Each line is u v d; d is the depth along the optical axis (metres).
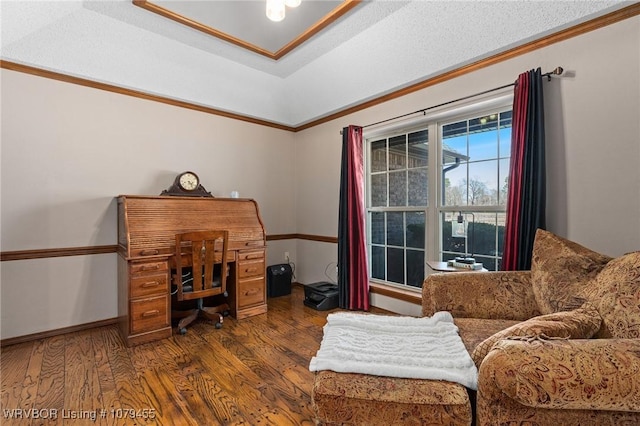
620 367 0.80
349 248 3.28
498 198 2.50
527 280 1.73
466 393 1.03
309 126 4.11
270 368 2.08
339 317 1.58
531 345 0.90
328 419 1.07
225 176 3.71
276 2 1.71
